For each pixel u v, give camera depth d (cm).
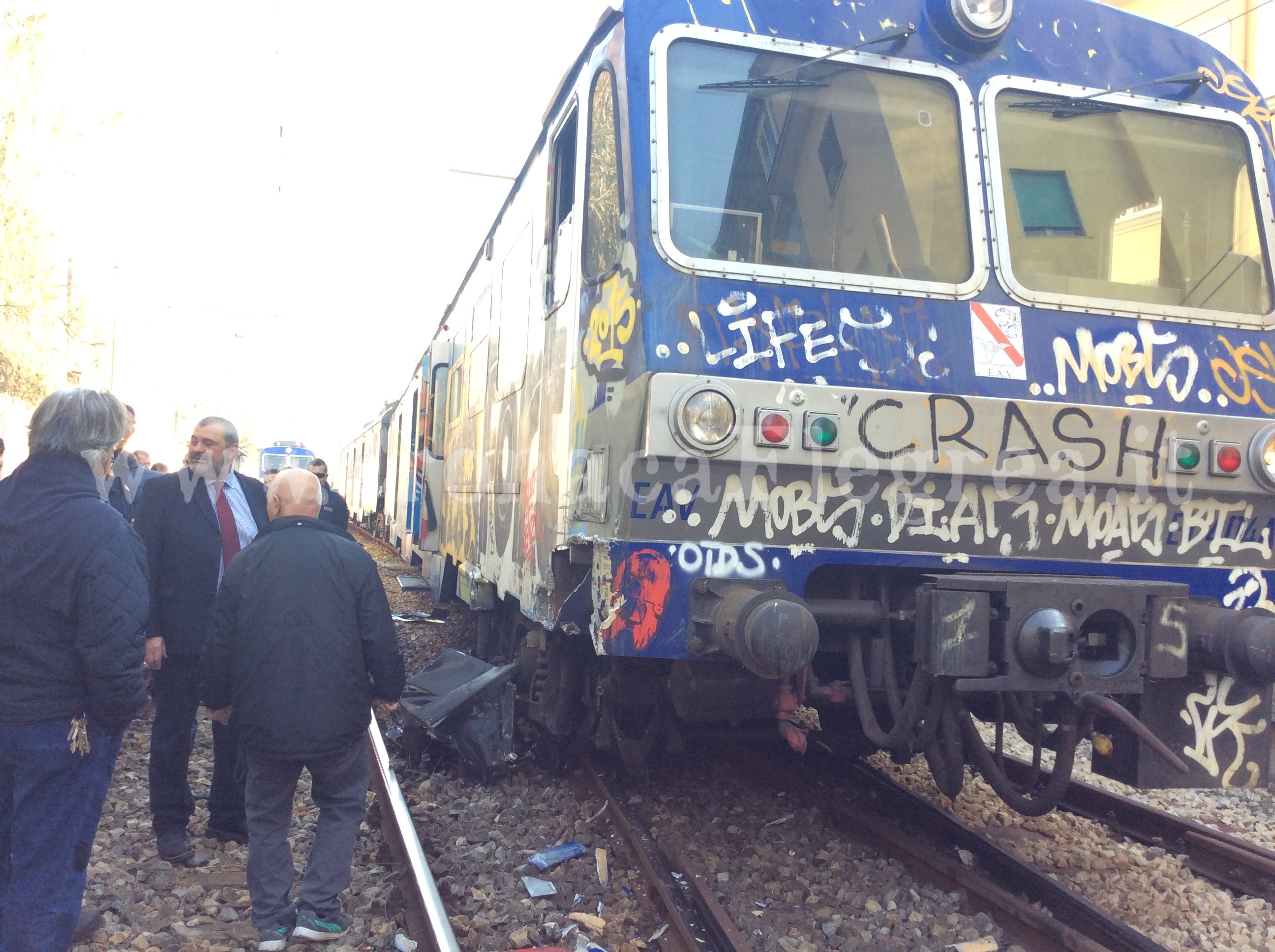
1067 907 366
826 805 482
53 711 302
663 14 384
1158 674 344
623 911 379
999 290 389
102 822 482
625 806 483
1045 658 327
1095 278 406
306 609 352
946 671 331
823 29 396
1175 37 432
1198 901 383
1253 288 422
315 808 506
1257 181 430
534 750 576
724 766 556
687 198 373
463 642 990
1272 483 384
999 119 406
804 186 384
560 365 476
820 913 371
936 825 452
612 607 353
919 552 365
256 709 350
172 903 392
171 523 435
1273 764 555
